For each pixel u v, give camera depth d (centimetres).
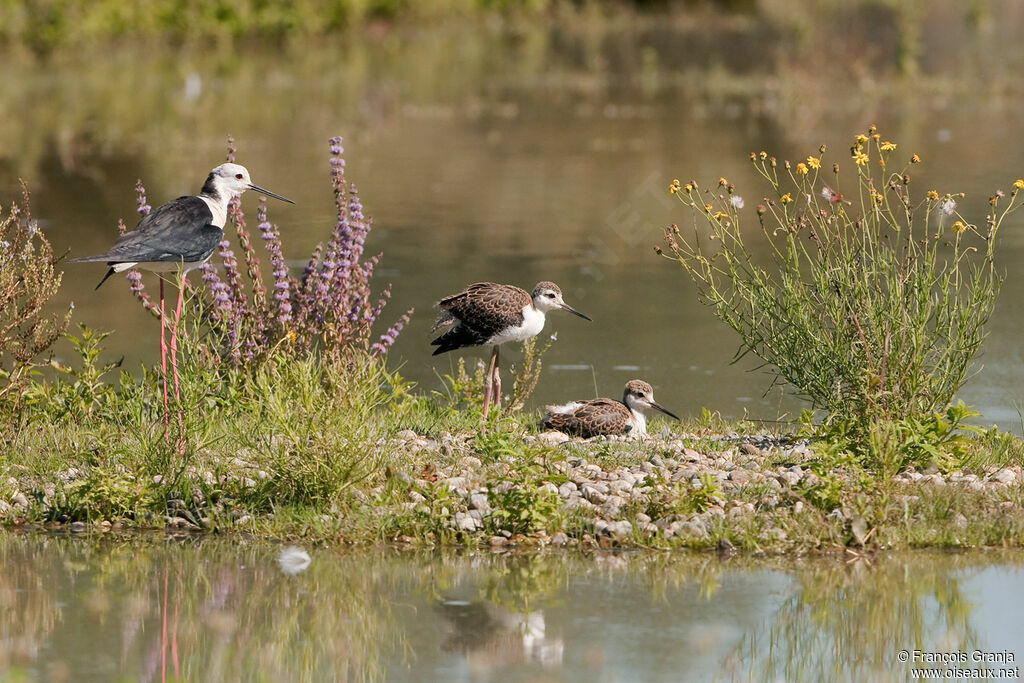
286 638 933
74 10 4959
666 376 1688
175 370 1216
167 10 5250
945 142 3212
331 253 1435
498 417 1353
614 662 890
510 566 1063
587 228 2458
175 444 1205
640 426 1430
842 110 3809
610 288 2084
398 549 1095
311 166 3030
